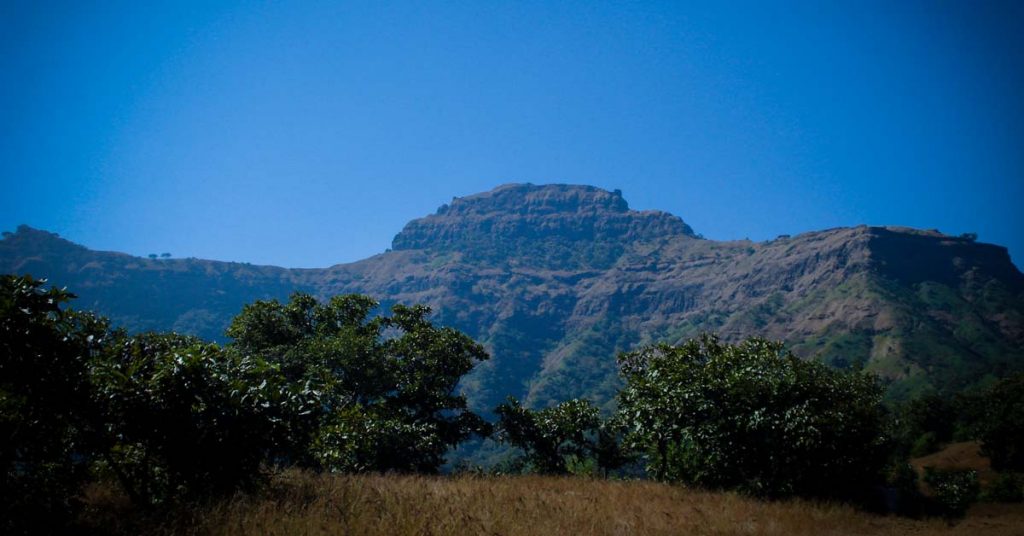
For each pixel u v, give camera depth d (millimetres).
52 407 7766
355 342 23203
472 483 12945
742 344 18984
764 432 16016
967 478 26422
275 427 9008
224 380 8844
